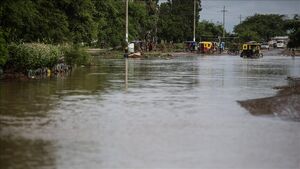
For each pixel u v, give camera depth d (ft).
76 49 148.15
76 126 51.08
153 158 38.78
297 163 38.27
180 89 89.92
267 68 164.04
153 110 63.36
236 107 67.26
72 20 146.92
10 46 101.14
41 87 87.76
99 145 42.65
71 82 98.94
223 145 43.75
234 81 110.01
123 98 75.00
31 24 113.19
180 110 63.87
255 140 46.11
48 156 38.70
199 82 105.60
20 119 54.75
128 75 122.21
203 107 66.90
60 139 44.73
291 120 57.77
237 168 36.63
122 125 52.37
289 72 144.15
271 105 66.85
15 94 76.64
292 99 69.56
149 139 45.57
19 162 36.94
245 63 197.36
